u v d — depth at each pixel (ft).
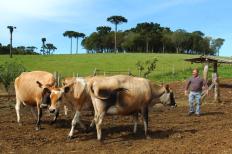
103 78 43.34
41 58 313.53
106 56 318.24
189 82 65.00
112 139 44.80
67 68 244.83
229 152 37.83
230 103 85.30
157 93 47.19
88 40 574.97
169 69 206.80
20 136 46.01
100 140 42.93
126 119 58.34
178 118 60.95
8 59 302.86
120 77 43.70
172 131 49.47
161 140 44.16
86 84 45.34
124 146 41.45
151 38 531.09
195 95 64.54
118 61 277.44
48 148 40.73
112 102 42.88
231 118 61.57
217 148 39.58
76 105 45.50
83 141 43.73
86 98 45.65
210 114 66.13
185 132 48.80
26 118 59.16
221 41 577.84
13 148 40.63
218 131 49.11
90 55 335.88
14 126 52.26
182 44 544.21
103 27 580.30
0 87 110.42
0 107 72.43
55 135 46.62
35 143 42.78
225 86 121.29
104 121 56.49
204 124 55.36
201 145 41.06
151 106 49.83
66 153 38.78
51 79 48.47
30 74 50.19
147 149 39.65
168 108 72.95
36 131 48.88
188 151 38.58
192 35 543.80
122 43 547.49
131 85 43.60
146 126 45.06
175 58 287.69
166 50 558.15
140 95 43.98
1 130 49.47
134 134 47.42
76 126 51.67
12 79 85.40
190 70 184.14
